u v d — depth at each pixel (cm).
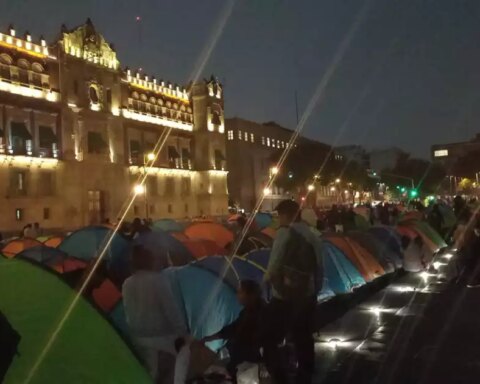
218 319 953
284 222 735
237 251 1494
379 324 1076
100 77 6412
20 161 5269
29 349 564
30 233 2516
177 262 1427
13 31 5400
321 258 730
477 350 874
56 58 5822
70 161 5834
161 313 681
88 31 6256
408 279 1652
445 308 1203
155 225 2709
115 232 1592
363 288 1504
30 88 5522
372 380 753
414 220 2306
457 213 2455
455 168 6366
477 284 1481
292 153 9350
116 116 6581
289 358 813
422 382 738
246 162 9200
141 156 7025
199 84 8231
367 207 3838
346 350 899
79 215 5897
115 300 1019
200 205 8125
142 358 651
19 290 602
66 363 578
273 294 732
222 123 8538
